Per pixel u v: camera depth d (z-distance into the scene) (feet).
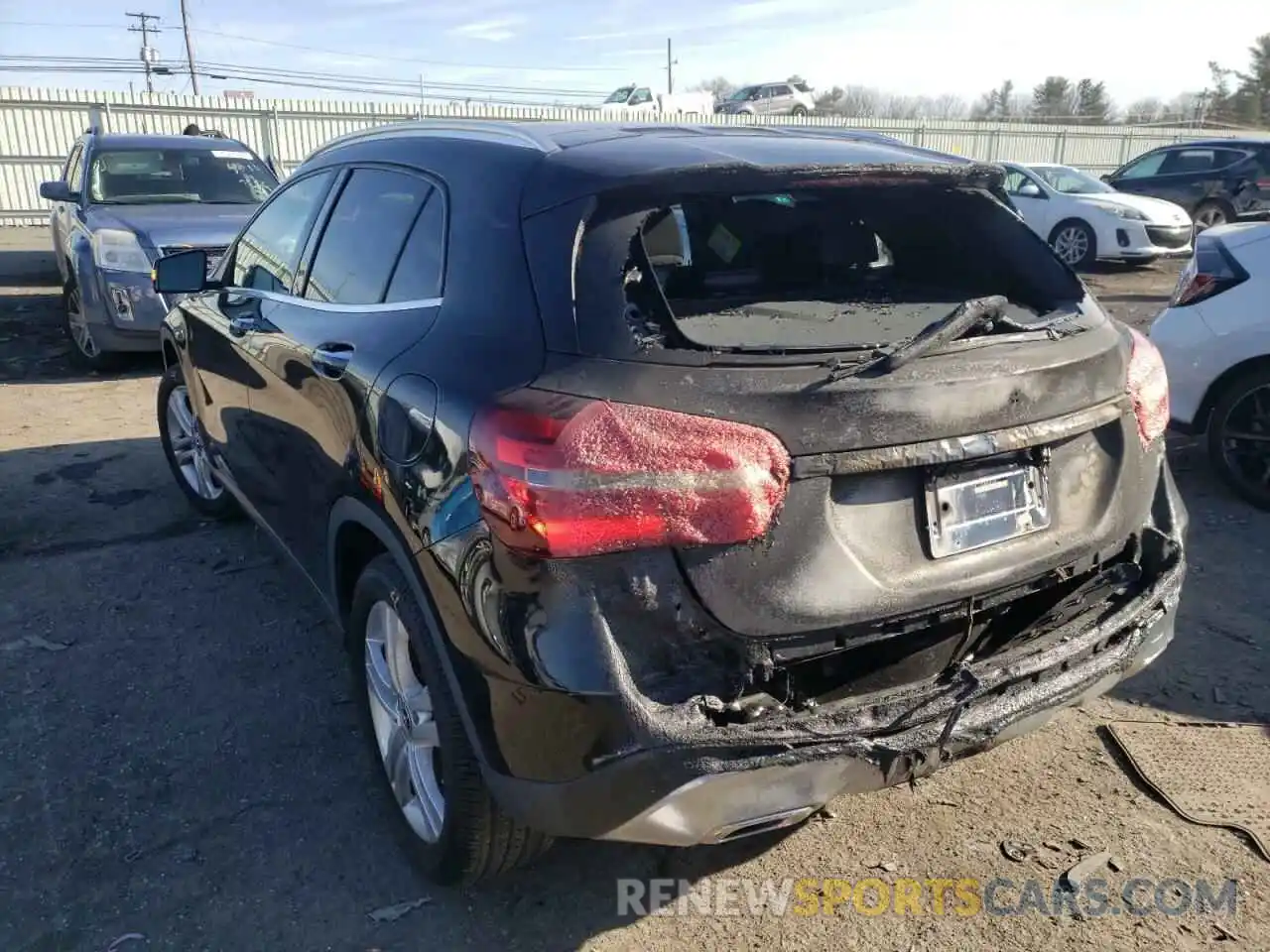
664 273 8.91
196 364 14.48
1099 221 48.44
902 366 7.15
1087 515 8.32
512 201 8.04
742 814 6.72
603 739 6.55
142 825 9.62
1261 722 11.07
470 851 8.05
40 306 39.37
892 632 7.26
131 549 15.97
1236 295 16.96
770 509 6.66
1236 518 16.88
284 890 8.84
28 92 69.77
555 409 6.73
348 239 10.57
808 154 8.45
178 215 28.50
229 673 12.30
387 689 9.08
